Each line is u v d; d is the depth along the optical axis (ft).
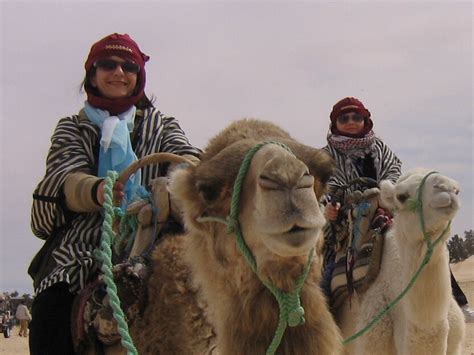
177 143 18.67
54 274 17.03
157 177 17.97
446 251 20.99
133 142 18.71
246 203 11.16
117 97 18.83
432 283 20.76
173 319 15.34
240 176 11.26
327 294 25.00
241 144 11.86
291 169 10.45
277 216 10.24
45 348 16.98
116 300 11.75
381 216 24.02
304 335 11.50
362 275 23.73
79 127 18.29
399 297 20.08
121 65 18.80
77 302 16.66
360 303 23.67
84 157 17.87
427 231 20.49
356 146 28.73
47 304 17.06
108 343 16.05
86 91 19.08
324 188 12.23
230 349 11.66
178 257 15.55
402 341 21.83
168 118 19.62
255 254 11.18
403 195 20.97
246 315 11.50
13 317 147.02
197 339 15.15
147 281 15.75
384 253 23.54
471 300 98.58
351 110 29.32
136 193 17.40
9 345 94.32
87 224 17.51
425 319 20.89
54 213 17.37
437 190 20.35
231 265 11.70
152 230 16.66
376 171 28.81
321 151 12.26
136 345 15.65
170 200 16.58
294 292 11.16
